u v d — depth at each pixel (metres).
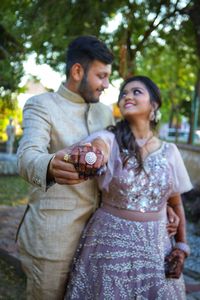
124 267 1.66
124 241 1.68
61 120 1.74
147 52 10.91
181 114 18.58
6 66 6.70
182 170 1.89
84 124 1.81
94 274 1.68
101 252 1.69
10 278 3.50
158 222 1.75
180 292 1.78
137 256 1.67
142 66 14.89
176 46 8.27
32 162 1.46
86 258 1.71
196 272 3.86
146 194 1.72
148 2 7.28
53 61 7.58
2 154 11.52
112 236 1.70
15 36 6.48
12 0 6.56
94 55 1.71
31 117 1.70
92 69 1.73
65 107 1.77
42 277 1.75
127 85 1.81
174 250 1.82
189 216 6.02
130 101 1.77
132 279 1.65
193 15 6.29
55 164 1.34
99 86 1.75
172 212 1.93
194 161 7.75
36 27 6.48
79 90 1.76
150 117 1.82
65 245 1.74
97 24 7.11
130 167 1.70
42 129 1.67
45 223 1.73
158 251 1.71
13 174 9.51
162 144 1.86
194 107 15.28
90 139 1.72
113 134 1.76
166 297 1.67
